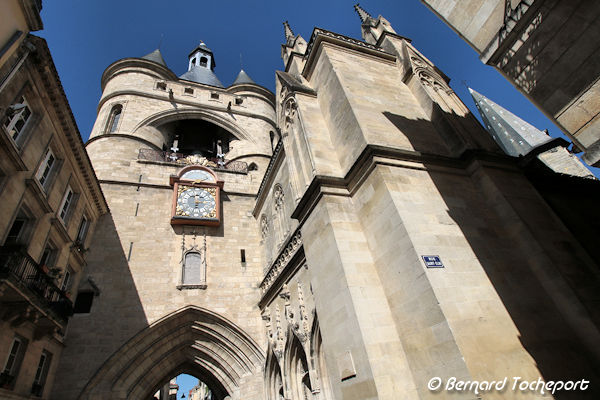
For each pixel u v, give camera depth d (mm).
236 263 20594
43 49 10641
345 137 11102
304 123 12141
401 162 9336
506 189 9328
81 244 15562
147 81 30359
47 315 11398
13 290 9484
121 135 24188
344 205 9672
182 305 17828
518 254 8461
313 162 10883
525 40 6840
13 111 9570
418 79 12852
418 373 6840
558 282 7656
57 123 12836
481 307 6957
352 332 7633
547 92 6621
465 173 10031
